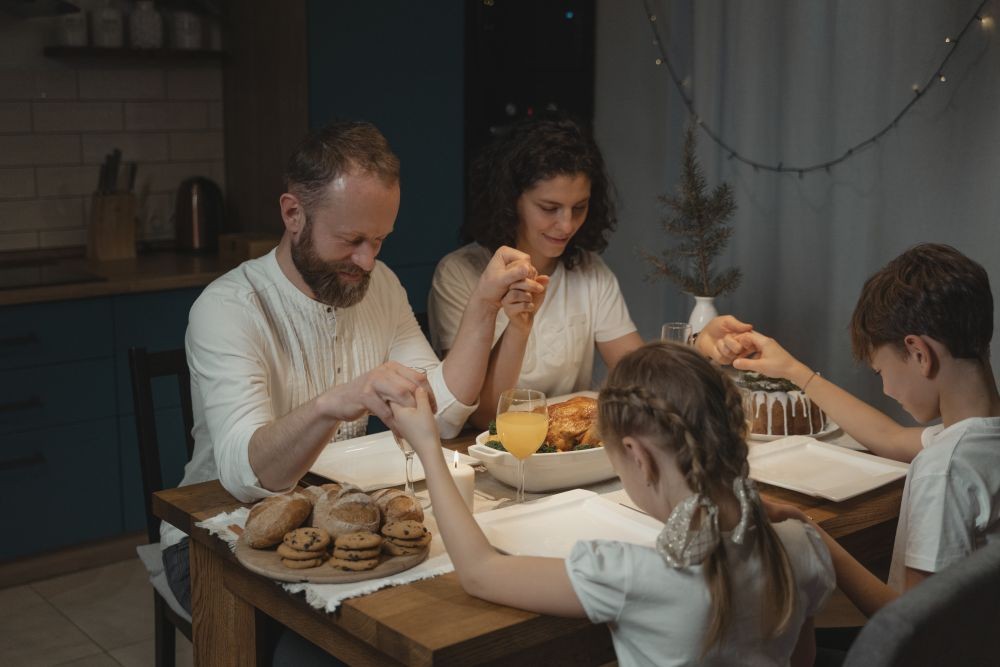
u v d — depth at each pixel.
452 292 2.38
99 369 3.20
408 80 3.67
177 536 1.97
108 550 3.32
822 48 3.23
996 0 2.84
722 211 2.58
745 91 3.44
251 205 3.89
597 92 4.08
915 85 3.03
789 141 3.36
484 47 3.82
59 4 3.44
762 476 1.81
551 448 1.82
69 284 3.13
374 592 1.36
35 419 3.10
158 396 3.31
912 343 1.62
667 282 3.77
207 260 3.62
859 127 3.17
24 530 3.13
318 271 1.86
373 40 3.57
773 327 3.48
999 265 2.93
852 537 1.68
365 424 2.13
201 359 1.84
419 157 3.74
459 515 1.38
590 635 1.40
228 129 3.95
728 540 1.24
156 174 3.85
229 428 1.74
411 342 2.18
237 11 3.78
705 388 1.26
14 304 3.02
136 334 3.26
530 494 1.77
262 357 1.88
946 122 2.99
